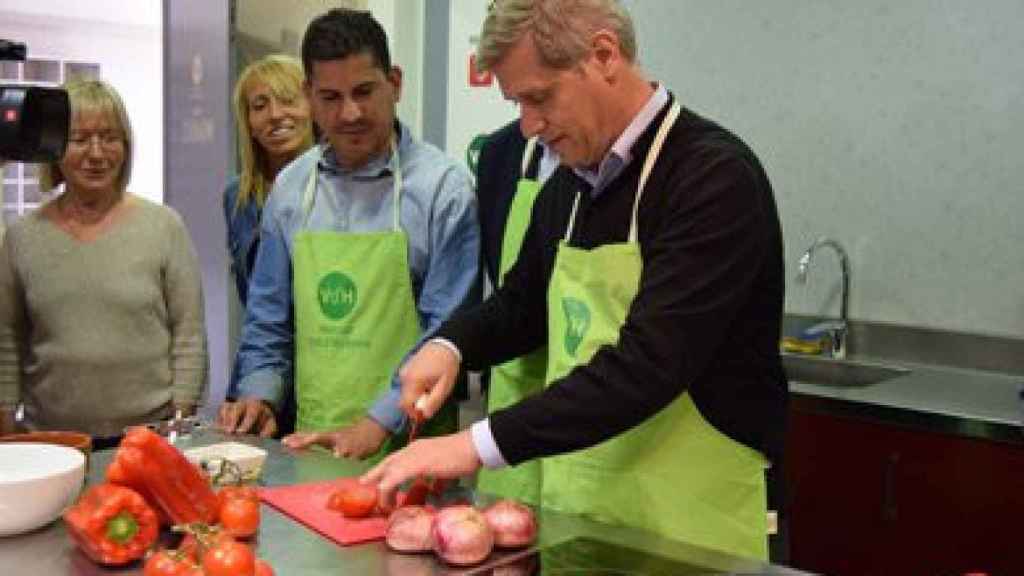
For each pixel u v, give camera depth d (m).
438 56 3.40
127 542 1.19
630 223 1.41
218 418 1.92
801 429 2.57
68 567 1.19
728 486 1.39
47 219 2.30
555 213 1.58
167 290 2.36
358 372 1.94
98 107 2.22
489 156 2.04
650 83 1.42
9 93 1.56
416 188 1.96
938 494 2.37
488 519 1.25
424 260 1.97
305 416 1.99
